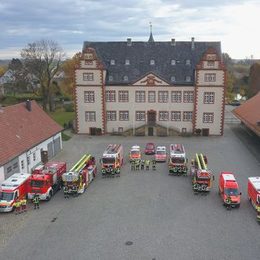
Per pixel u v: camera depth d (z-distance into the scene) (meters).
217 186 41.88
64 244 28.70
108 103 71.12
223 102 68.88
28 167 45.78
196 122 70.19
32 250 27.84
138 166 48.97
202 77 68.19
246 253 27.19
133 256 26.83
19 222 32.78
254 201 34.88
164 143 63.75
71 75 105.44
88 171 42.59
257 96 73.81
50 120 57.03
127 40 73.81
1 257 26.91
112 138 68.12
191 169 45.78
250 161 51.78
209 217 33.44
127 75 70.69
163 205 36.28
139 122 71.50
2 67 186.12
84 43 74.69
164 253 27.19
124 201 37.47
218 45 72.56
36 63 93.69
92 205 36.53
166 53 72.25
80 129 72.19
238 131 74.12
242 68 197.25
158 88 69.69
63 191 40.69
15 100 109.19
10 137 43.47
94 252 27.45
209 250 27.58
